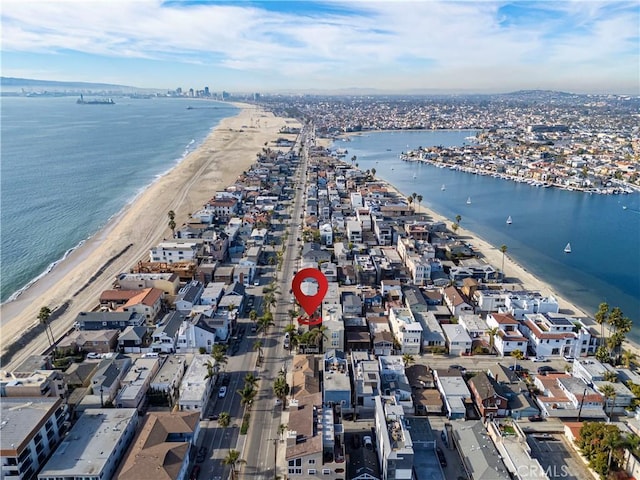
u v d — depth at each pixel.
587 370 131.50
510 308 165.62
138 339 147.38
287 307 177.12
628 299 198.00
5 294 191.62
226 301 173.50
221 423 110.69
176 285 182.88
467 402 121.69
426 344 149.75
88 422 106.19
